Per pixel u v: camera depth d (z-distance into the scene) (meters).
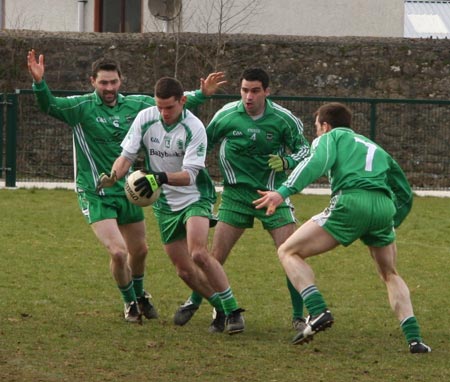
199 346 24.92
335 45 66.50
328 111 24.75
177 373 22.38
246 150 27.39
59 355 23.61
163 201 26.20
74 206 50.59
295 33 83.75
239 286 33.25
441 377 22.52
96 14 84.19
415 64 66.38
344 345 25.48
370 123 61.53
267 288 33.03
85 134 27.16
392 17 84.56
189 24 81.12
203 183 26.23
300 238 23.83
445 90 66.31
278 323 28.00
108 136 27.09
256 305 30.42
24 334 25.70
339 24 84.25
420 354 24.47
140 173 24.84
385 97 66.38
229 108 27.70
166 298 31.17
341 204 23.55
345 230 23.67
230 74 66.56
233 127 27.39
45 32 68.81
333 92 66.38
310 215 49.22
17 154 61.25
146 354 23.94
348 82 66.38
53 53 66.19
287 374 22.50
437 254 40.44
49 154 61.44
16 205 50.41
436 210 52.97
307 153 27.34
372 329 27.47
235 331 26.03
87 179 27.20
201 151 25.42
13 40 66.31
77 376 21.84
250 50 66.56
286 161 26.83
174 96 24.98
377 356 24.34
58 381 21.42
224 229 27.69
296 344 23.62
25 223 44.94
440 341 26.12
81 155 27.23
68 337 25.47
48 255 37.75
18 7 84.50
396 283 24.70
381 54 66.50
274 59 66.56
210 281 25.97
